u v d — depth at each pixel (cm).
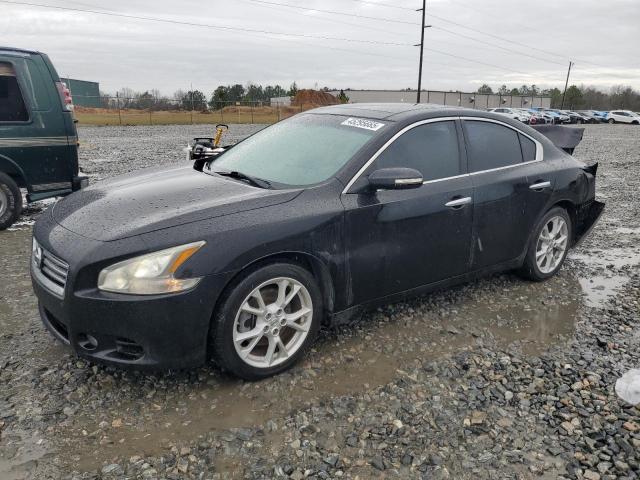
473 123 430
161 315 280
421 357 354
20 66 644
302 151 387
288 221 316
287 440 268
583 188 511
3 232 650
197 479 241
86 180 711
